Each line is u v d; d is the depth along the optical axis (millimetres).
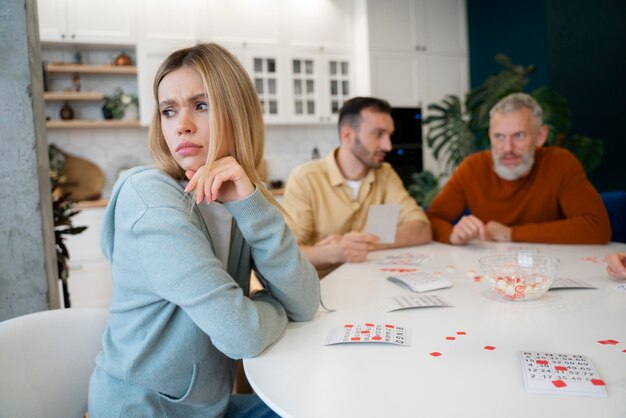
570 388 626
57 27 3846
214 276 794
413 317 986
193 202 881
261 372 736
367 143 2002
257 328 799
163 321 843
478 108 4277
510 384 661
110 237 931
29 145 1548
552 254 1626
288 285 929
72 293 3760
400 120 4785
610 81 4750
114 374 858
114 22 3986
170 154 992
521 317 959
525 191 2133
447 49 5098
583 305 1026
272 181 4715
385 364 747
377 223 1746
